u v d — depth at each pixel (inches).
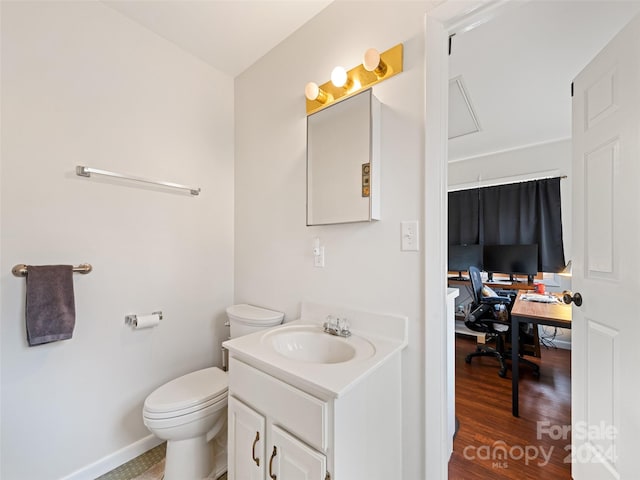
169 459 51.6
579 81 53.6
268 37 67.1
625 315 41.5
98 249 57.4
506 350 115.6
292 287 65.6
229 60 74.8
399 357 45.8
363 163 50.6
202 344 74.5
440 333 43.3
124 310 60.9
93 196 56.9
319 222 57.7
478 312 112.4
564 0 55.6
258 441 41.1
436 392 43.1
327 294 58.2
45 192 51.4
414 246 46.1
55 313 49.6
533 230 133.0
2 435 46.9
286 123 67.5
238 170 80.5
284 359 40.8
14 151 48.4
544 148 130.6
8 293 47.7
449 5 43.2
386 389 42.4
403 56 47.9
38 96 50.6
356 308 52.9
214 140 77.2
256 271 74.7
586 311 50.9
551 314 75.5
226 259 80.0
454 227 156.3
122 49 60.7
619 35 42.4
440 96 44.1
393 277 48.4
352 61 54.6
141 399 63.2
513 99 93.3
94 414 56.4
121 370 60.3
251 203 76.4
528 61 74.4
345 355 46.8
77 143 55.0
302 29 63.8
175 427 48.9
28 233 49.7
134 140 62.5
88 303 56.0
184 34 66.1
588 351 50.4
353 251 53.9
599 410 47.4
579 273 53.2
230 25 63.5
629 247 40.7
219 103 78.4
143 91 64.0
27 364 49.2
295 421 36.4
